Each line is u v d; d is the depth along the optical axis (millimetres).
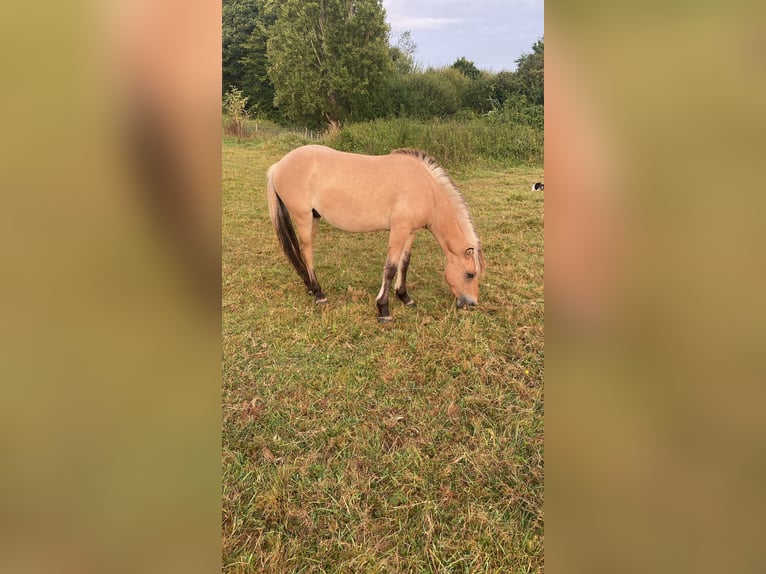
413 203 3637
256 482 2271
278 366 3098
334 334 3484
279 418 2666
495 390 2877
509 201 5785
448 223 3709
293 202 3777
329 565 1925
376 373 3057
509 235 4918
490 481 2281
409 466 2373
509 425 2600
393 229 3709
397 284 3928
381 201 3662
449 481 2283
